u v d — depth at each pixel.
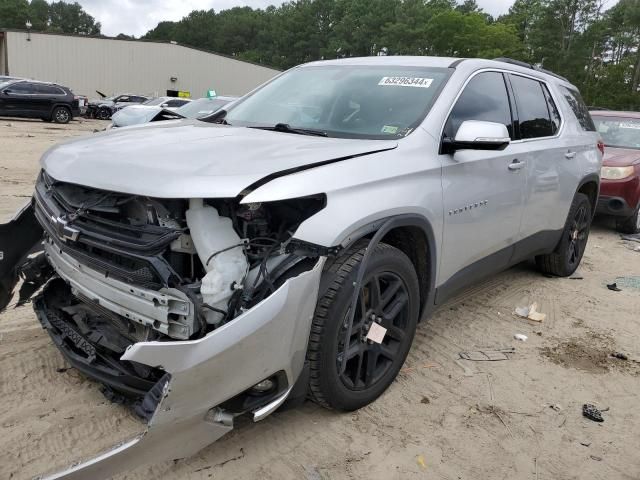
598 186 5.77
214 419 2.38
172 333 2.35
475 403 3.28
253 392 2.51
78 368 2.76
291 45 108.50
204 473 2.56
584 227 5.80
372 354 3.03
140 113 11.27
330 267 2.72
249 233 2.56
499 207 3.93
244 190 2.38
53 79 42.66
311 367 2.69
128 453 2.14
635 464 2.85
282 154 2.74
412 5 83.31
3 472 2.48
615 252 7.28
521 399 3.37
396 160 3.05
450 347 3.96
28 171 10.01
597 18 72.50
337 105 3.67
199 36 133.62
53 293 3.28
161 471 2.55
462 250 3.62
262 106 3.97
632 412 3.32
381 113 3.51
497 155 3.85
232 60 48.41
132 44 44.72
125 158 2.63
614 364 3.90
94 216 2.54
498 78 4.21
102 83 44.28
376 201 2.78
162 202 2.42
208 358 2.20
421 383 3.44
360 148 2.99
